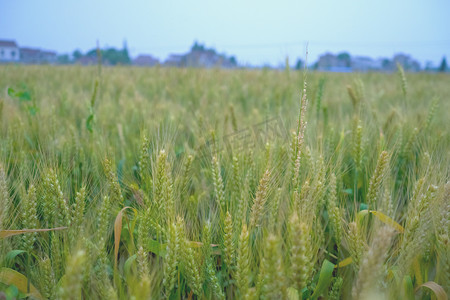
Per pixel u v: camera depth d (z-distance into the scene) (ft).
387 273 6.33
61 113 18.97
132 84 34.65
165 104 22.16
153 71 47.42
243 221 6.75
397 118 15.52
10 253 6.79
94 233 7.09
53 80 39.37
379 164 7.84
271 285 5.45
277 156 10.09
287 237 6.38
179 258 6.64
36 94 22.66
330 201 8.13
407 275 6.54
